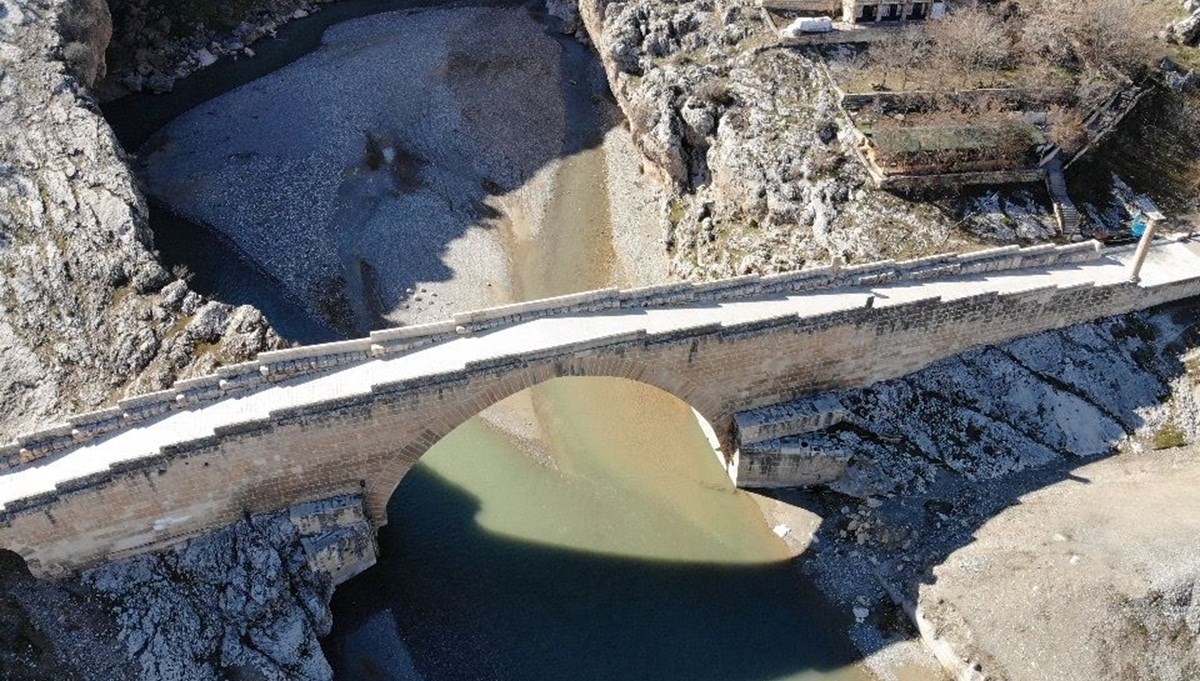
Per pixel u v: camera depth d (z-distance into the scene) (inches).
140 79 3331.7
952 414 2095.2
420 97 3297.2
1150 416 2091.5
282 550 1777.8
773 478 2092.8
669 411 2320.4
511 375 1750.7
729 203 2591.0
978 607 1766.7
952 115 2503.7
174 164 2979.8
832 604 1895.9
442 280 2620.6
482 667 1784.0
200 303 2251.5
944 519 1964.8
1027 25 2775.6
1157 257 2257.6
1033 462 2044.8
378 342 1768.0
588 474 2153.1
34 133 2593.5
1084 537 1813.5
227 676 1659.7
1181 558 1699.1
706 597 1908.2
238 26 3624.5
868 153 2461.9
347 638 1813.5
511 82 3403.1
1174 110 2600.9
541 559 1967.3
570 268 2691.9
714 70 2805.1
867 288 2057.1
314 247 2694.4
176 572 1740.9
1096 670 1647.4
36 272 2272.4
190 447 1626.5
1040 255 2174.0
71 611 1681.8
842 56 2783.0
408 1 3941.9
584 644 1823.3
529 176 3011.8
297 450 1707.7
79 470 1631.4
